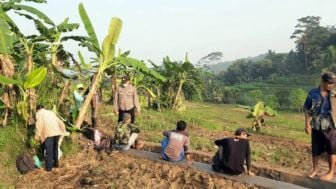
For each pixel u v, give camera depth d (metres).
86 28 9.50
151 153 9.62
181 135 8.87
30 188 7.72
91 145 9.91
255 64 113.19
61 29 9.73
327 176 7.20
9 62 8.98
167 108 23.83
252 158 9.89
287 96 63.66
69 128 9.27
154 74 10.36
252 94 62.50
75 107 9.78
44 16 9.63
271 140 14.13
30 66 9.37
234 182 7.52
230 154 7.76
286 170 8.55
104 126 13.90
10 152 8.64
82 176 8.27
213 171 8.09
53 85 10.06
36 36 9.90
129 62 10.06
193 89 25.53
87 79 11.82
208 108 37.09
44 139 8.52
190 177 7.86
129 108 10.45
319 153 7.29
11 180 8.10
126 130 9.91
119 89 10.48
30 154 8.87
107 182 7.80
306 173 8.20
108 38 9.55
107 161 9.11
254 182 7.45
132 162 8.97
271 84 91.94
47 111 8.63
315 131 7.14
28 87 8.72
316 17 109.50
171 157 8.80
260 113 17.31
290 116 38.25
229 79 113.44
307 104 7.17
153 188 7.52
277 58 115.75
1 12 8.80
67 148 9.45
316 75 88.38
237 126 18.97
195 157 10.04
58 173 8.46
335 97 6.93
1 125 9.20
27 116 9.05
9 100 9.12
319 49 103.62
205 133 14.48
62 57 11.03
